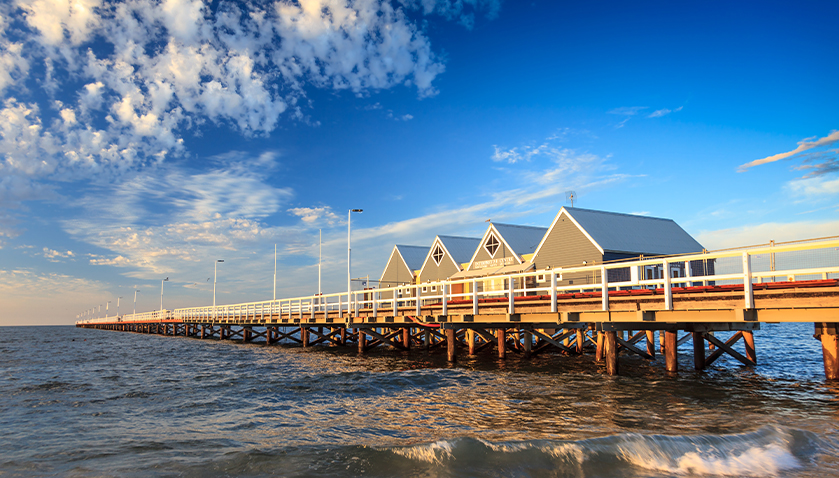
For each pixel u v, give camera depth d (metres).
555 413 11.44
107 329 134.62
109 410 13.15
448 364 22.06
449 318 21.17
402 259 53.03
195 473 7.75
